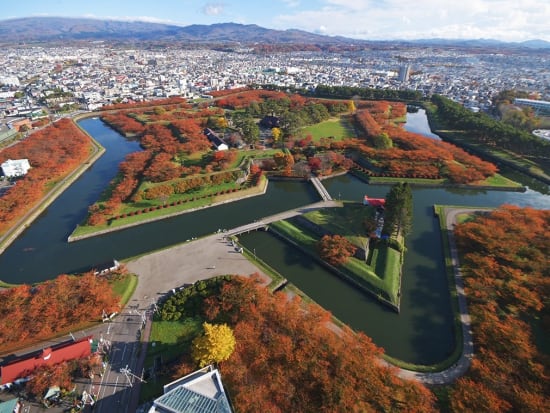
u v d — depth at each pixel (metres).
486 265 110.19
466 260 118.38
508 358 77.12
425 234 139.88
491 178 189.88
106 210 146.00
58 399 71.50
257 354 75.75
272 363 74.44
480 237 122.06
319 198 170.75
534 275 103.31
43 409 70.31
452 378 77.69
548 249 113.81
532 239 119.25
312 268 119.44
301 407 66.00
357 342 81.25
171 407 61.03
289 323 83.50
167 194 160.38
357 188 183.75
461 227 131.62
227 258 120.69
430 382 77.00
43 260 124.44
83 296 93.88
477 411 64.81
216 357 72.38
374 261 118.12
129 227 143.75
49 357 76.75
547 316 88.88
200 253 123.31
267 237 138.38
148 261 118.75
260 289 97.00
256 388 67.69
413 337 92.69
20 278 115.31
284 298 97.38
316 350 76.44
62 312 89.31
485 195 178.88
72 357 78.00
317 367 72.25
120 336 88.06
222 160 187.62
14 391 73.88
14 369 74.38
